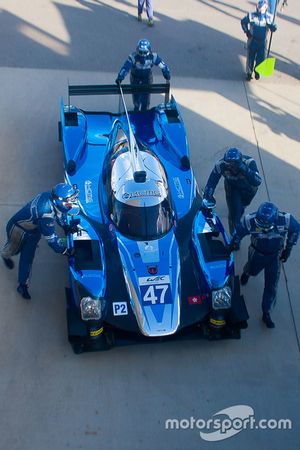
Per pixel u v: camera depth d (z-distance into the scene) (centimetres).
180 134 700
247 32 938
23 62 984
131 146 599
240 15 1234
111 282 523
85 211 589
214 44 1102
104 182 600
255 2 1315
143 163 591
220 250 556
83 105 889
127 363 530
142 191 559
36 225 529
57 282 608
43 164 765
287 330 573
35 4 1201
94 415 487
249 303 598
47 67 977
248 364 537
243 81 991
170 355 539
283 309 595
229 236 670
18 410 487
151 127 732
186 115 888
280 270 592
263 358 543
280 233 520
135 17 1184
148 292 510
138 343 524
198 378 521
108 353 537
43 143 802
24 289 576
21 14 1153
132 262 528
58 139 809
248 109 917
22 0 1213
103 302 505
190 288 531
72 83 939
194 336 534
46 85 928
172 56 1047
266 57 1069
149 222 548
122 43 1076
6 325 557
